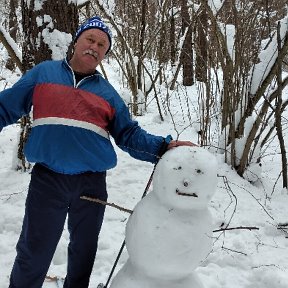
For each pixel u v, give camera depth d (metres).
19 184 4.46
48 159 2.21
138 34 8.28
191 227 1.95
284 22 4.41
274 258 3.33
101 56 2.36
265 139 4.99
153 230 1.94
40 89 2.24
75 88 2.26
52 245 2.36
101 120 2.29
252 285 3.04
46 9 4.34
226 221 3.86
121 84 10.78
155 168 2.08
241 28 4.61
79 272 2.55
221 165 4.98
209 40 5.09
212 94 5.37
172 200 1.94
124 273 2.12
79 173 2.28
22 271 2.37
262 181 4.98
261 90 4.56
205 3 4.67
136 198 4.24
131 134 2.38
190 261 1.96
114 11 8.34
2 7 14.88
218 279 3.07
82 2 4.51
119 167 5.02
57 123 2.21
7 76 11.73
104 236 3.52
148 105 8.95
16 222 3.71
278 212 4.16
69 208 2.38
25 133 4.72
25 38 4.49
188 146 2.08
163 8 8.07
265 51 4.64
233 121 4.82
